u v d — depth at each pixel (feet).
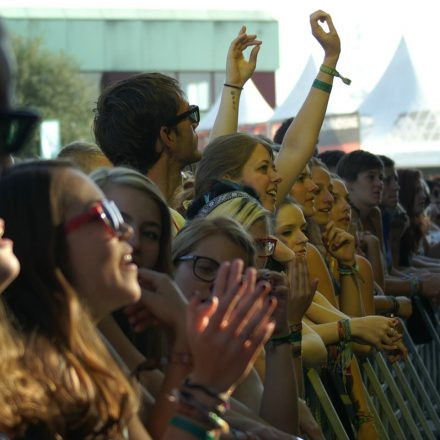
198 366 10.19
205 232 14.10
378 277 30.01
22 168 10.51
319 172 25.70
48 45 174.50
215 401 10.14
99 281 10.41
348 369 21.47
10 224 10.27
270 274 14.47
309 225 23.93
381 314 27.73
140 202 13.01
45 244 10.21
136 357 12.14
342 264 24.00
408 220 36.65
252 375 15.16
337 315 21.30
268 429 13.51
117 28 177.58
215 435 10.19
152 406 11.76
